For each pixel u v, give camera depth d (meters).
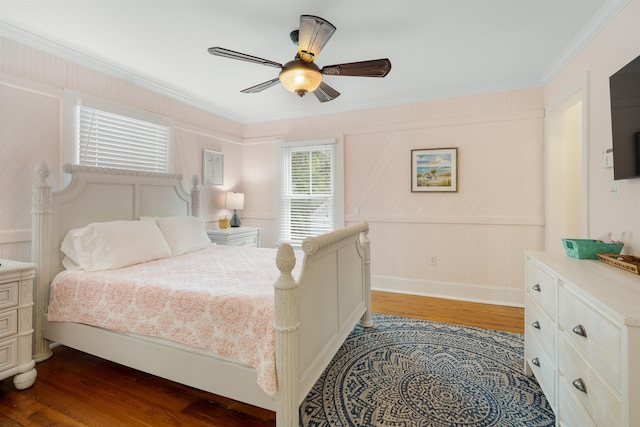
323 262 1.83
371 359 2.25
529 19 2.12
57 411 1.70
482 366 2.14
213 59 2.71
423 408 1.71
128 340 1.82
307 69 1.99
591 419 1.12
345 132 4.10
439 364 2.17
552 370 1.52
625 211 1.80
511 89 3.33
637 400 0.88
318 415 1.67
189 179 3.79
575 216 3.12
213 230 3.87
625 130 1.68
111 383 1.98
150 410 1.72
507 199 3.38
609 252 1.72
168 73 3.01
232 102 3.91
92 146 2.76
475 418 1.63
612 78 1.77
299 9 2.00
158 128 3.38
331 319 1.96
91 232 2.30
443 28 2.23
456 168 3.57
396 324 2.89
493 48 2.53
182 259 2.64
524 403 1.74
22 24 2.16
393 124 3.85
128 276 2.03
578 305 1.23
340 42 2.43
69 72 2.57
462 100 3.53
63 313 2.06
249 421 1.65
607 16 1.96
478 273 3.53
